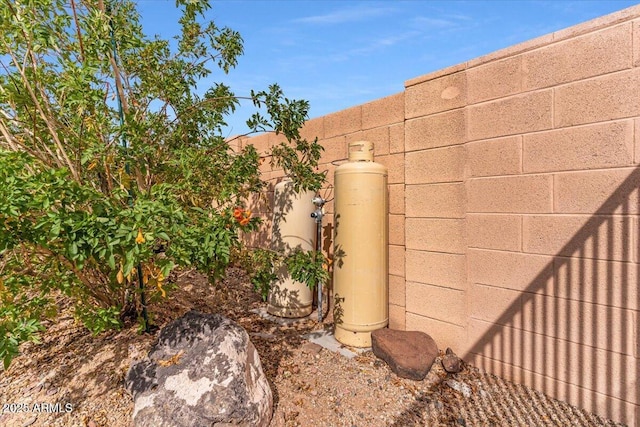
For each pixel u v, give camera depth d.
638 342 2.16
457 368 2.87
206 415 2.06
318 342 3.48
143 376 2.37
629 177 2.19
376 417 2.41
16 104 2.54
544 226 2.54
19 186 1.93
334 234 3.54
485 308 2.87
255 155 3.63
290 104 3.29
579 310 2.39
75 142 2.69
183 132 3.43
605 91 2.27
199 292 4.38
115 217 2.18
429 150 3.22
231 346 2.42
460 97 2.99
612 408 2.26
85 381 2.59
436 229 3.18
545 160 2.52
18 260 2.56
